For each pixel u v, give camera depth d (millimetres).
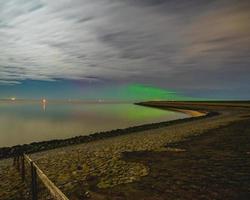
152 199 10125
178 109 152000
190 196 10203
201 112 107750
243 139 23781
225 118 55531
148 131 43125
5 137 48750
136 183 12172
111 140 33844
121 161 17297
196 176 12727
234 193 10258
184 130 35531
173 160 16641
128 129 47594
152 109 170875
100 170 15219
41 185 13000
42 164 18516
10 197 11930
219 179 12047
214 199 9789
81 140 36812
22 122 80188
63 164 17891
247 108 111312
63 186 12602
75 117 102312
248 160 15414
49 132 55094
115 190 11406
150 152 20031
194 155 17812
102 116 106000
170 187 11328
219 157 16656
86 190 11680
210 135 27875
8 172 17266
